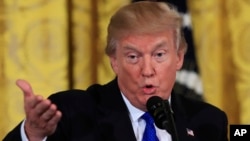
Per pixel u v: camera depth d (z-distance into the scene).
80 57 6.31
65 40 6.17
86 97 4.12
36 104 3.18
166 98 3.82
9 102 6.16
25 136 3.42
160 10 3.75
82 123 3.97
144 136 3.92
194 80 6.00
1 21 6.16
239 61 6.56
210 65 6.48
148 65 3.70
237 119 6.64
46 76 6.16
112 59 3.91
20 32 6.16
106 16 6.24
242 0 6.53
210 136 4.29
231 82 6.61
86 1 6.29
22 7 6.15
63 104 4.04
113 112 4.02
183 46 3.93
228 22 6.54
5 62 6.17
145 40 3.70
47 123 3.31
